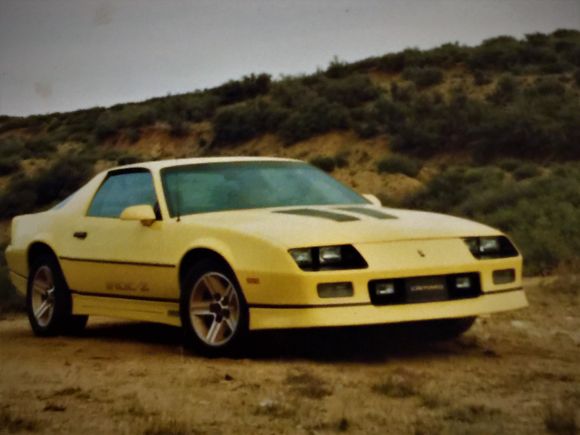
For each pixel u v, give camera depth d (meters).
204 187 7.17
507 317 8.45
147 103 61.69
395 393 5.09
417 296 6.05
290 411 4.63
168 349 7.16
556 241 13.95
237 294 6.23
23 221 8.80
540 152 36.75
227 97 54.25
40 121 65.19
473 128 38.91
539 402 4.84
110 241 7.40
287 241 6.00
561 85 43.03
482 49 49.50
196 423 4.45
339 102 47.16
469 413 4.57
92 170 45.53
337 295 5.89
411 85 46.84
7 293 13.34
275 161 7.68
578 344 6.99
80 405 4.89
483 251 6.47
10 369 6.15
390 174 38.28
